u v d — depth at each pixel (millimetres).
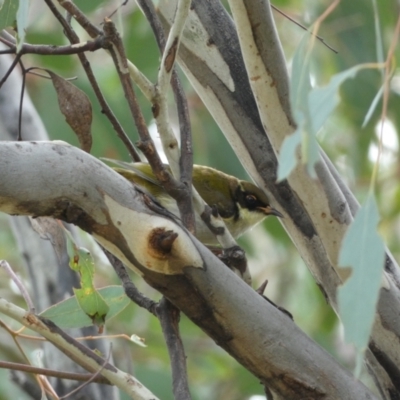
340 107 14336
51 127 13086
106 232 5859
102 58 14938
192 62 7820
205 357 14766
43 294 10516
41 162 5562
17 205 5570
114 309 7484
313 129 4727
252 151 7801
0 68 10977
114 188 5801
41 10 13727
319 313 15695
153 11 7254
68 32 6418
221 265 6055
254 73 6527
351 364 13766
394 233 16578
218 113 7918
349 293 4754
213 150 14031
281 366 6227
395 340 7180
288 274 16859
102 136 12719
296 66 5027
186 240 5906
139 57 13102
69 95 6805
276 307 6305
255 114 7797
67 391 9906
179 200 6590
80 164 5703
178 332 6488
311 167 4621
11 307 6758
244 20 6316
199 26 7762
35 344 12992
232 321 6117
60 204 5676
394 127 14406
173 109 14820
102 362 6730
